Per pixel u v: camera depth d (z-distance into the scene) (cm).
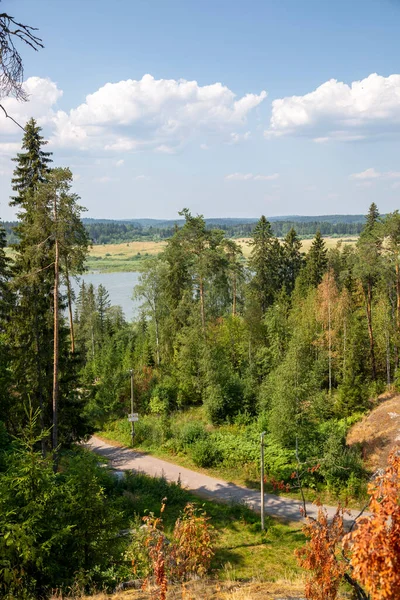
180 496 2498
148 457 3244
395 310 4669
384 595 504
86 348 6519
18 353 2520
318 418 3284
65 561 1174
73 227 2209
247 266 6150
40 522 1075
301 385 2942
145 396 4297
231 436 3300
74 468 1288
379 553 517
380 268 3759
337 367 4253
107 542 1254
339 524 820
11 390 2559
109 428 3909
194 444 3256
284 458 2853
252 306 4638
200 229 4150
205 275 4266
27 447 1155
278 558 1884
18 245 2736
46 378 2512
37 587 1059
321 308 4378
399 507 545
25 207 2656
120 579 1266
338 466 2567
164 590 906
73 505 1205
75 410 2681
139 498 2423
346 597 991
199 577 1359
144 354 5078
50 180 2156
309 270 6206
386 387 3878
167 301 5106
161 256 5222
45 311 2544
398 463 643
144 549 1326
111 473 2731
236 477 2848
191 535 1323
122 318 7456
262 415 3547
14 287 2295
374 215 6128
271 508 2414
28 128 2819
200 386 4128
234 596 1116
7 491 1073
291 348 3070
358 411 3528
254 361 4253
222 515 2327
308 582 809
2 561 971
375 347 4309
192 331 4331
